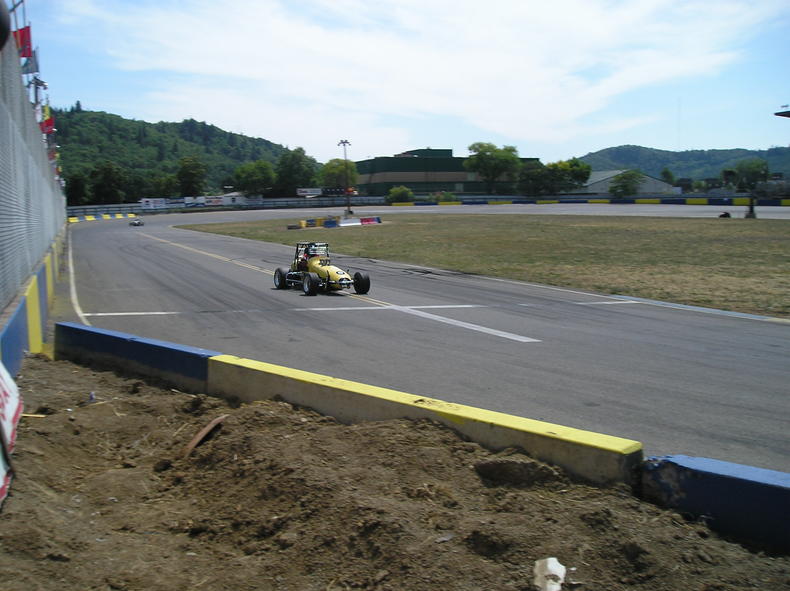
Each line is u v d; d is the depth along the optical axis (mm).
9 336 7402
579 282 19891
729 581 3102
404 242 38938
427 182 149125
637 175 134875
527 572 3197
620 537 3387
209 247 37594
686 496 3787
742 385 7984
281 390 6188
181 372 7285
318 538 3635
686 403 7164
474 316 13602
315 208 119812
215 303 15688
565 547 3330
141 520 4180
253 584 3350
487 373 8531
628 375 8469
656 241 35469
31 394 6820
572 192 146000
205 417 6109
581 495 3980
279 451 4691
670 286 18688
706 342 10852
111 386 7422
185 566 3578
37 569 3311
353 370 8688
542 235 42312
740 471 3689
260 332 11727
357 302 15742
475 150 152000
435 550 3371
